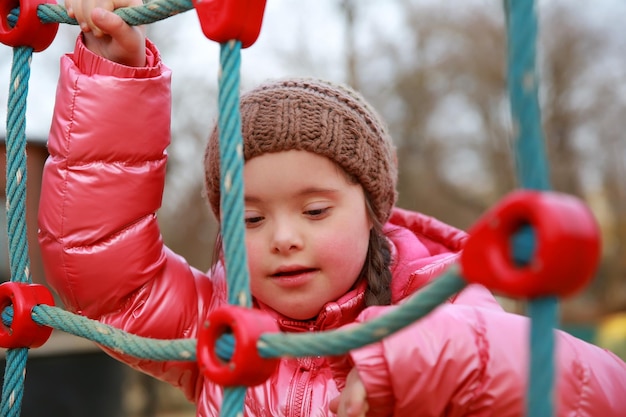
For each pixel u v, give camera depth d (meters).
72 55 1.31
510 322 1.04
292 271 1.23
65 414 2.95
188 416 6.64
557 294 0.58
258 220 1.24
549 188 0.61
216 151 1.35
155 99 1.28
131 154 1.27
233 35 0.91
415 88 11.35
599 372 1.06
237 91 0.91
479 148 11.48
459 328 0.99
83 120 1.25
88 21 1.19
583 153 12.10
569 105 12.14
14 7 1.28
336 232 1.23
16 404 1.18
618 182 12.14
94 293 1.30
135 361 1.36
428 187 11.12
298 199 1.22
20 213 1.23
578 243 0.55
